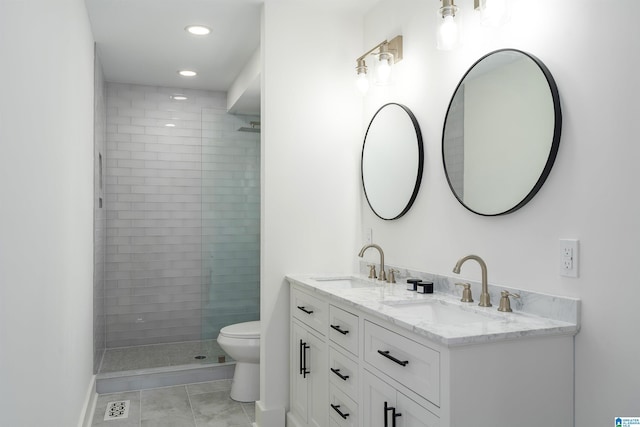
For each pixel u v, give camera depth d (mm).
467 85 2121
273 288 2932
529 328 1559
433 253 2404
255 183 4246
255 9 3000
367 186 2998
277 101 2936
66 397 2100
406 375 1682
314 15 3020
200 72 4234
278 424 2920
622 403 1470
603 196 1535
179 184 4684
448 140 2240
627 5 1465
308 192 2998
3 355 1110
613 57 1506
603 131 1535
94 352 3467
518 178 1841
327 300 2369
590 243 1578
